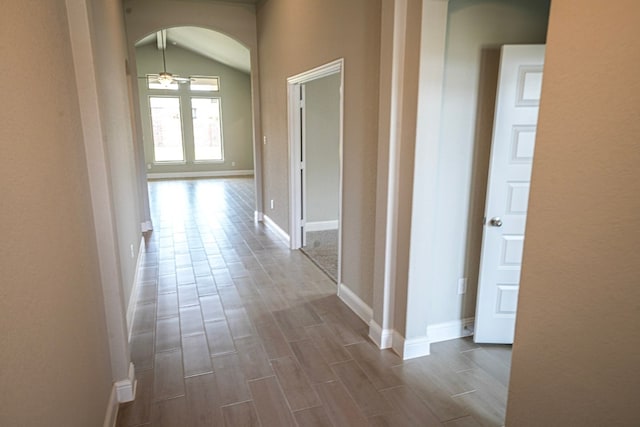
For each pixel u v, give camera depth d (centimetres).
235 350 280
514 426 159
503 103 253
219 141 1231
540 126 137
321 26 363
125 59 496
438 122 239
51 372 125
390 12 238
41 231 124
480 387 240
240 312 338
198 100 1183
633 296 112
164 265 455
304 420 214
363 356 272
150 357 272
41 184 127
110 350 220
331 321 322
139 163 591
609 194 116
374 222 296
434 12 224
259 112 618
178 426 209
